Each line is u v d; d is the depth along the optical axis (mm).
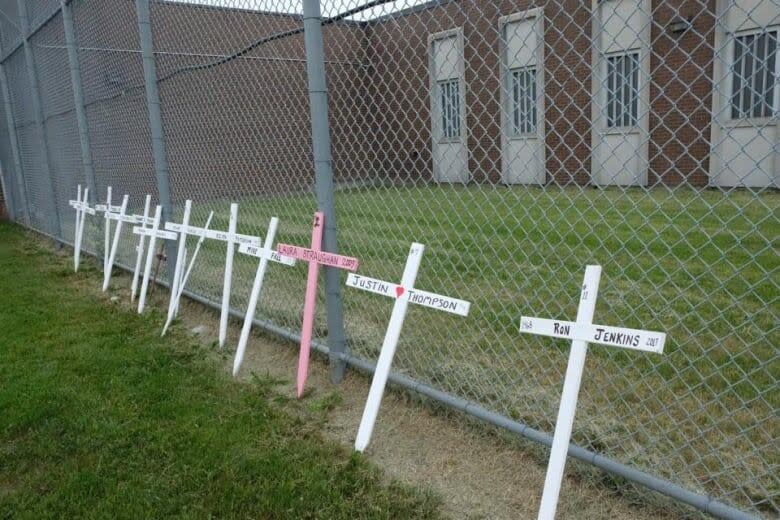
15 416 3248
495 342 3893
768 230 5477
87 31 6539
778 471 2416
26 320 4949
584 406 3053
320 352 3814
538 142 3033
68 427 3125
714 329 3875
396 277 5305
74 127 7473
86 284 6293
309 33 3162
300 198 4953
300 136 5410
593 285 2002
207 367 3861
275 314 4496
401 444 2873
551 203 3465
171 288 5191
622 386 3250
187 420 3145
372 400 2791
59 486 2639
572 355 2016
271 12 4086
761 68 2234
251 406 3295
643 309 4266
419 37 3279
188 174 5367
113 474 2713
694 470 2482
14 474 2781
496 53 3029
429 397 3098
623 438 2652
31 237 9680
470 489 2512
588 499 2375
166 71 5402
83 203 6840
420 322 4316
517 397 3127
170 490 2578
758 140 2635
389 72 3781
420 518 2326
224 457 2773
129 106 6113
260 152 5223
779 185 2574
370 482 2553
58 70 7547
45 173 8641
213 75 5383
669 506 2275
